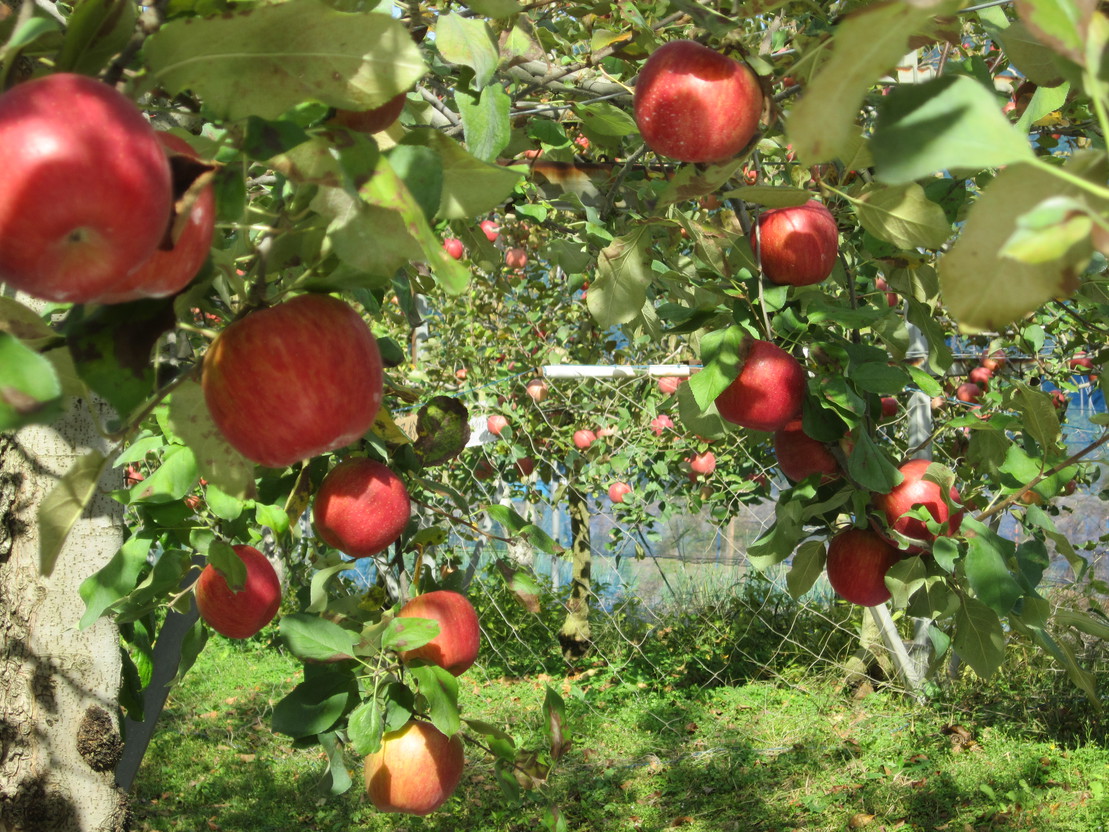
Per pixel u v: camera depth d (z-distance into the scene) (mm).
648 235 2033
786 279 1891
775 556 1911
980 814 5438
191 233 739
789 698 7758
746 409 1780
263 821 6109
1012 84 2703
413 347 8125
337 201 824
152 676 2590
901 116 585
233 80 749
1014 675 7324
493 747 1826
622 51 2045
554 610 9836
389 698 1734
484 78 1231
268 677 9617
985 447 1885
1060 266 612
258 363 978
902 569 1778
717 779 6336
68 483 826
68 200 601
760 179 2152
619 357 8008
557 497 8406
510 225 5125
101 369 794
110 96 644
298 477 1942
